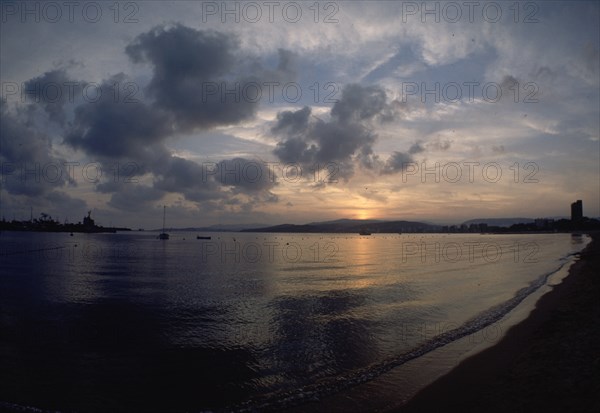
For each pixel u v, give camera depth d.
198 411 10.70
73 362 14.61
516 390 10.50
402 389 11.48
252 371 13.65
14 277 41.25
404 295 29.36
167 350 15.99
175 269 50.38
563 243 118.56
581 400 9.31
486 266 53.09
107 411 10.74
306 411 10.41
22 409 10.76
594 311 18.95
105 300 27.78
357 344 16.45
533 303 23.42
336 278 41.00
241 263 60.22
